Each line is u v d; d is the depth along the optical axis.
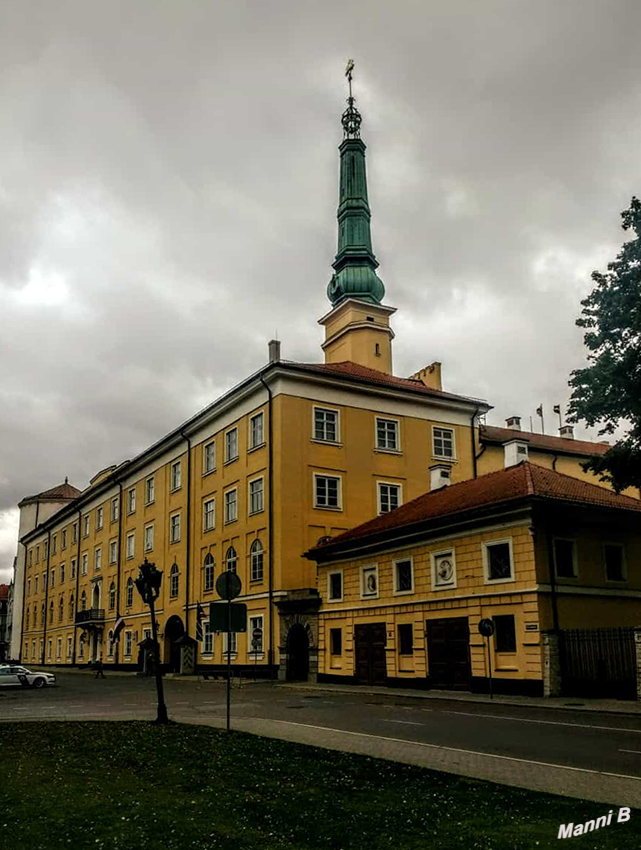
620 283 22.97
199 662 48.91
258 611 42.81
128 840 8.21
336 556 37.12
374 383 46.62
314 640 37.78
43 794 10.60
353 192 62.09
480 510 28.52
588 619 27.56
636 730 16.42
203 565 50.47
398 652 32.34
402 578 32.97
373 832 8.43
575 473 56.53
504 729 17.06
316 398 44.97
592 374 23.14
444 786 10.65
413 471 47.72
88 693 35.78
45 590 88.69
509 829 8.32
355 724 18.72
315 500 43.53
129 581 63.12
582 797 9.78
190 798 10.30
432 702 25.14
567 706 21.92
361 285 59.78
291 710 23.05
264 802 9.97
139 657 57.69
